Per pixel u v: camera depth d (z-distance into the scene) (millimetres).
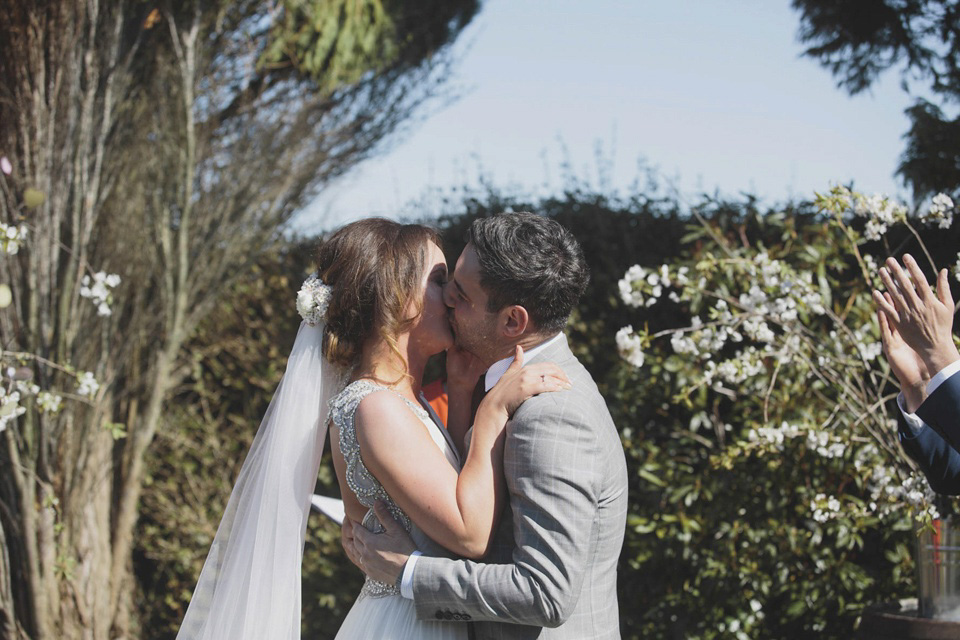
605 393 4102
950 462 2164
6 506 4105
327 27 5520
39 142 4113
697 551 3768
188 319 5094
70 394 4242
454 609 1806
